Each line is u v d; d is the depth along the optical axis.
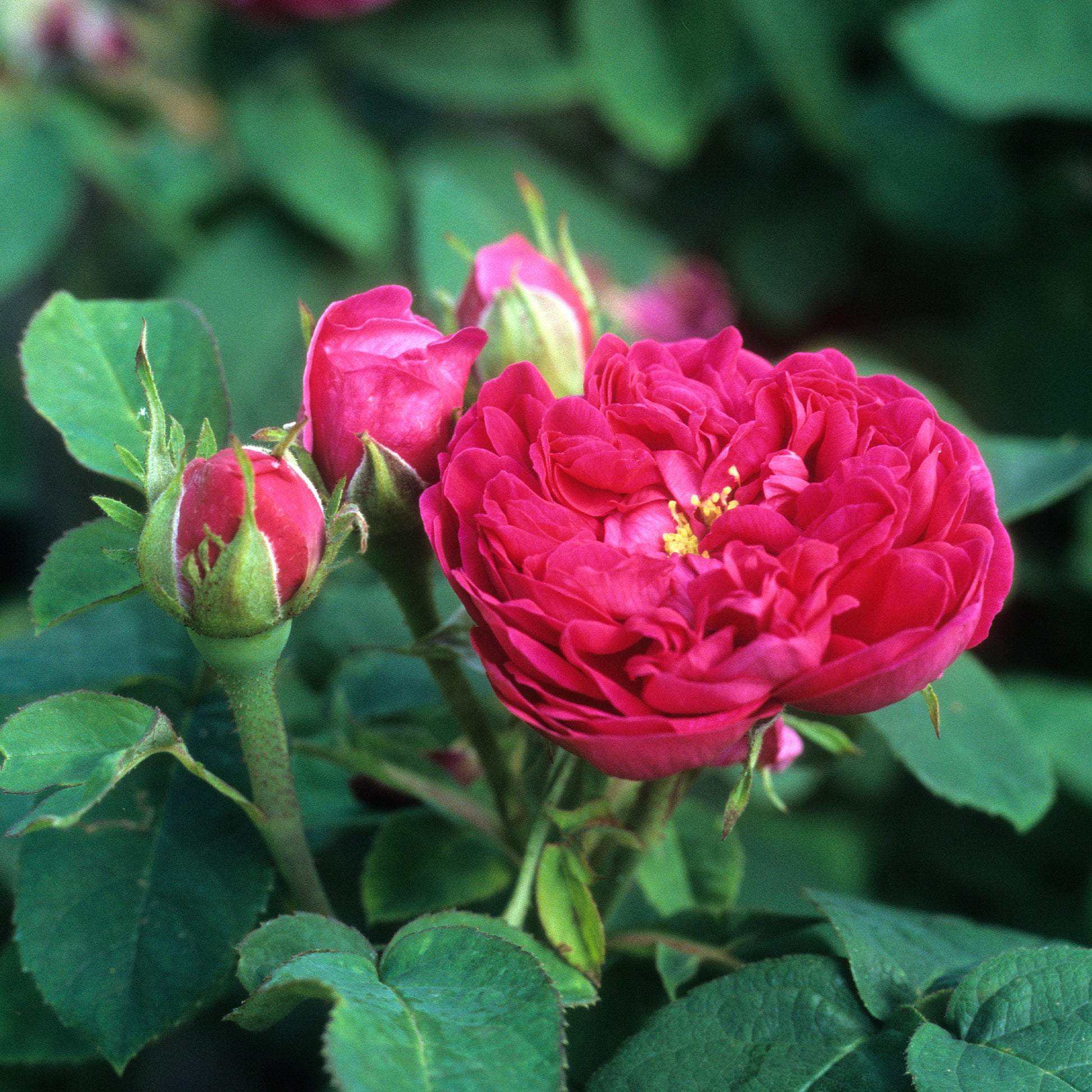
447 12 0.85
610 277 0.88
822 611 0.40
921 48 0.73
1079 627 0.82
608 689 0.40
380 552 0.43
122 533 0.45
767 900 0.65
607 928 0.47
